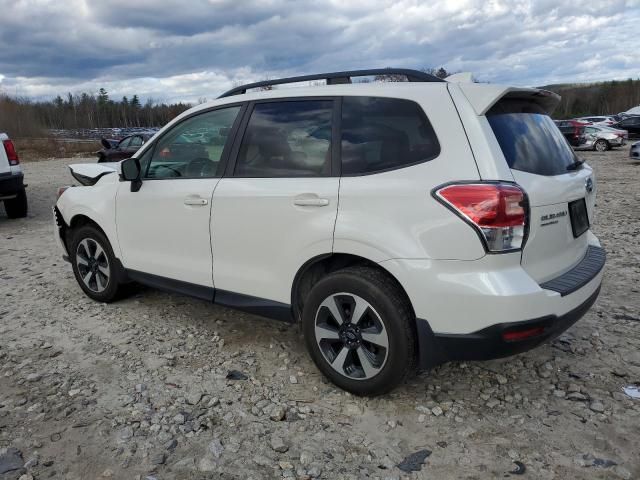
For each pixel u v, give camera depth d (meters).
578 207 3.24
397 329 2.93
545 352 3.79
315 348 3.31
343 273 3.08
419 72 3.20
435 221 2.75
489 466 2.62
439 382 3.41
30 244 7.49
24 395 3.30
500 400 3.20
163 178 4.14
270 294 3.50
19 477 2.56
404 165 2.93
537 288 2.72
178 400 3.23
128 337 4.14
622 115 36.97
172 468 2.63
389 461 2.67
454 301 2.73
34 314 4.66
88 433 2.90
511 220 2.65
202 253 3.85
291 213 3.27
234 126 3.71
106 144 20.52
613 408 3.08
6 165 8.77
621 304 4.66
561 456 2.68
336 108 3.27
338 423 2.99
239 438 2.86
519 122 3.04
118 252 4.53
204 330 4.27
